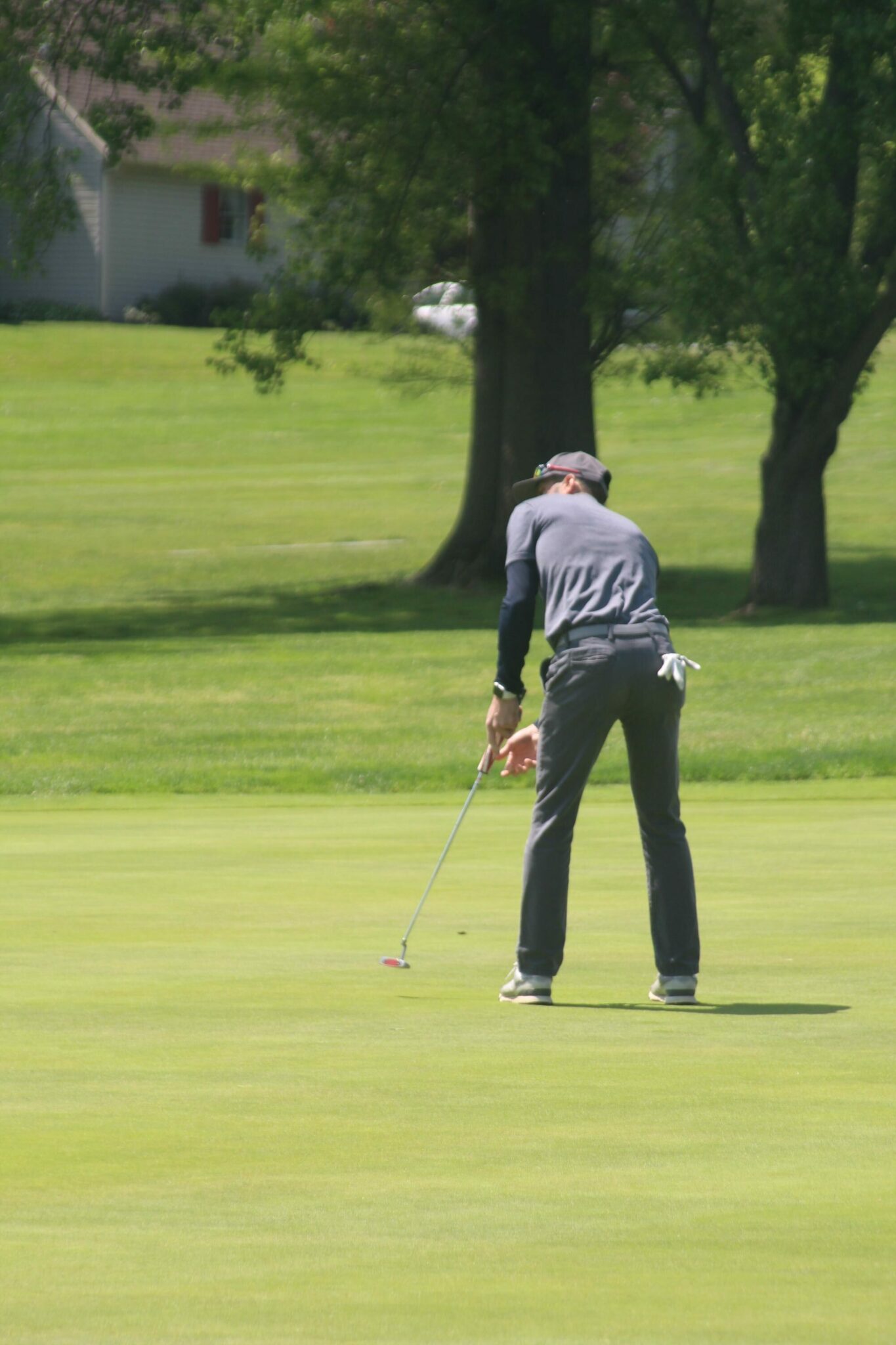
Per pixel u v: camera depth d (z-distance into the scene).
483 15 96.44
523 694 21.41
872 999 19.52
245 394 194.62
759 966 21.66
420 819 41.34
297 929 24.75
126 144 99.12
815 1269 10.11
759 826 37.97
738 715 65.44
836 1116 13.98
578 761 20.28
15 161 100.25
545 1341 8.91
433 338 114.19
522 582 21.31
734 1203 11.52
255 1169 12.38
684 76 102.62
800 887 28.41
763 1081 15.31
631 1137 13.29
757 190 88.69
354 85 97.25
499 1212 11.34
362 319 115.06
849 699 68.12
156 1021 18.03
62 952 22.64
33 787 52.59
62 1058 16.22
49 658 83.25
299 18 95.62
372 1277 9.96
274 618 100.62
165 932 24.41
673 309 93.69
